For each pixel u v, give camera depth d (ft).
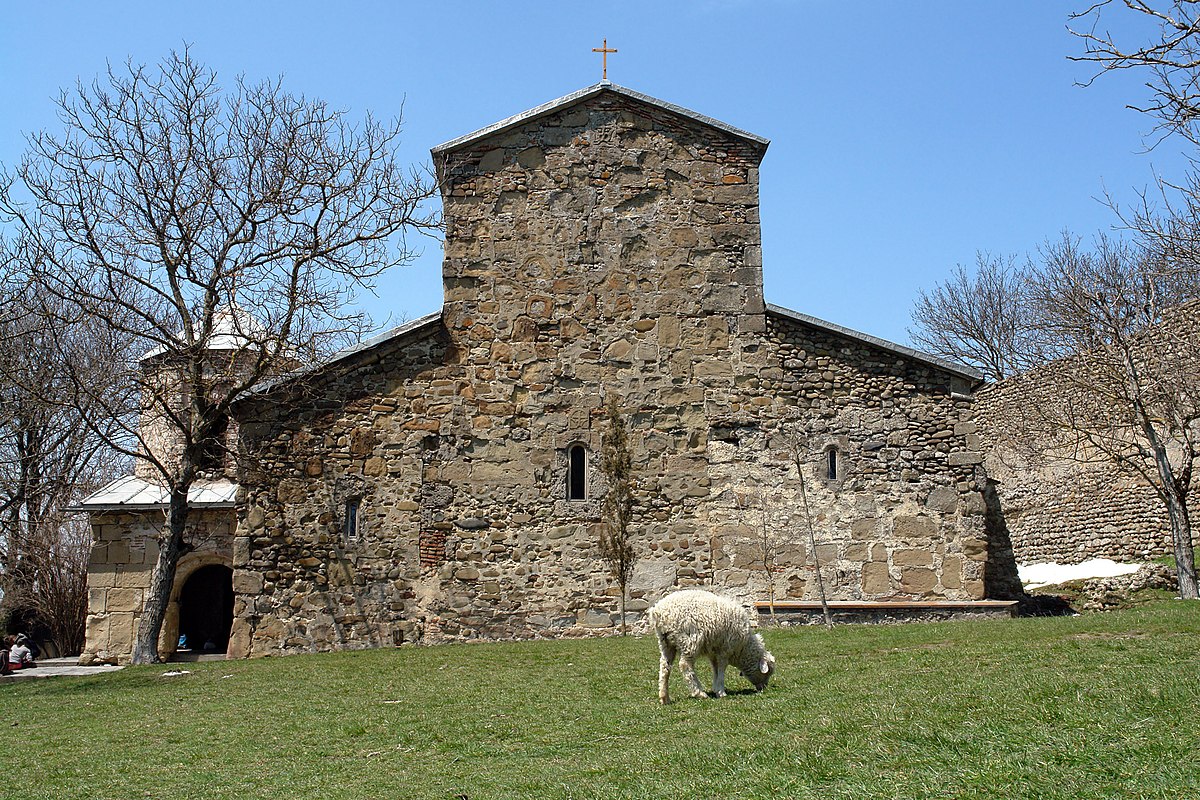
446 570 54.95
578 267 58.18
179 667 51.60
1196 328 63.00
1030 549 88.99
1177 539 58.75
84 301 59.57
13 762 31.99
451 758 28.17
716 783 22.13
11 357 66.54
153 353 75.31
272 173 57.52
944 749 22.57
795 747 23.93
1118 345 64.34
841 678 34.30
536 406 56.80
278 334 55.67
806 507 55.88
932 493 56.70
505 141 59.31
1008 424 91.86
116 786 27.94
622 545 54.19
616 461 55.57
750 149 60.23
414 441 55.98
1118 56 27.20
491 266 57.98
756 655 33.06
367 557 54.70
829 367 57.77
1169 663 30.89
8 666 64.90
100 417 61.11
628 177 59.26
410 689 39.93
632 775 23.49
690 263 58.54
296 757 30.04
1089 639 38.09
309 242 57.47
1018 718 24.48
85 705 42.52
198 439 56.24
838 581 55.67
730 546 55.83
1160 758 20.36
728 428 56.95
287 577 54.19
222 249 56.49
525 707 34.35
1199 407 60.34
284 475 54.95
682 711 30.66
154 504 68.03
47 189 55.62
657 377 57.31
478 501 55.72
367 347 55.93
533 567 55.26
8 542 91.30
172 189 56.49
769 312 58.03
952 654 37.32
